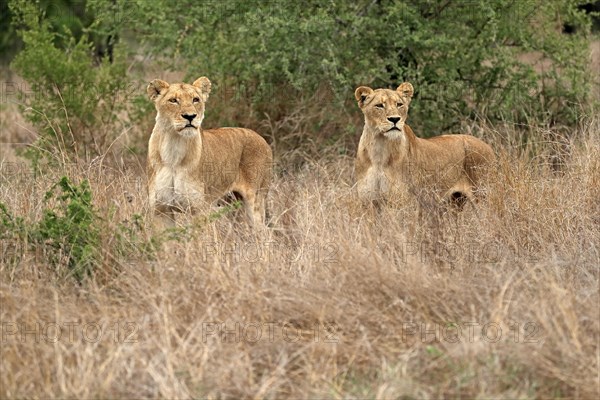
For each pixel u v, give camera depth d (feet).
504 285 30.76
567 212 38.50
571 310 28.55
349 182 48.24
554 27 59.67
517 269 32.48
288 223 42.63
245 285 31.55
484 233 37.37
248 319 30.12
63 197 36.45
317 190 42.06
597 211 38.83
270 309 30.60
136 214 36.14
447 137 45.83
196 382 26.40
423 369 27.73
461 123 55.26
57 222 35.29
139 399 26.27
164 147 40.34
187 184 40.52
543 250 35.73
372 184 42.52
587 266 34.17
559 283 31.50
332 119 55.88
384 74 56.39
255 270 33.50
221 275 32.24
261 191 45.50
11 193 41.42
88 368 26.50
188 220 38.40
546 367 27.17
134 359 27.27
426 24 55.52
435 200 40.42
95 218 35.81
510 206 39.29
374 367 28.12
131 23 62.85
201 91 41.86
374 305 30.73
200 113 40.78
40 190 40.83
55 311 30.04
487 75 57.72
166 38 59.77
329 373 27.71
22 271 33.50
